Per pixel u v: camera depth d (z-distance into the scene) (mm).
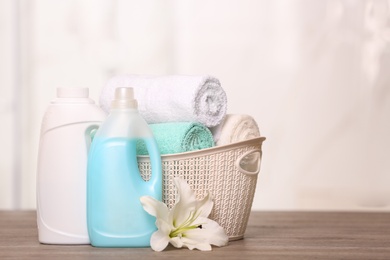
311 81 2311
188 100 1316
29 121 2301
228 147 1305
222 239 1267
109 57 2291
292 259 1158
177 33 2293
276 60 2309
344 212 1926
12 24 2291
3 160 2307
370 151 2316
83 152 1294
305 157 2314
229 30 2295
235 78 2301
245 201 1350
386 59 2305
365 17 2305
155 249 1216
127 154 1240
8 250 1244
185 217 1265
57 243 1295
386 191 2316
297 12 2301
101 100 1466
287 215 1847
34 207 2316
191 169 1288
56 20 2293
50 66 2299
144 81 1406
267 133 2311
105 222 1245
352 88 2312
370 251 1246
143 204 1224
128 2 2289
